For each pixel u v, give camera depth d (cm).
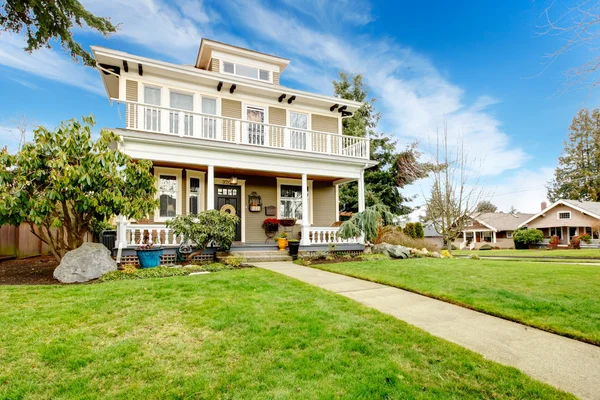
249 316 390
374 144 2266
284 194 1356
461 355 300
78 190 620
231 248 1034
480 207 2267
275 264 894
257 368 273
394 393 238
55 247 768
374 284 609
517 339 346
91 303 432
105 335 334
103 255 662
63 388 241
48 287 524
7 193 573
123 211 680
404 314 427
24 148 612
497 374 267
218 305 430
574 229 2945
